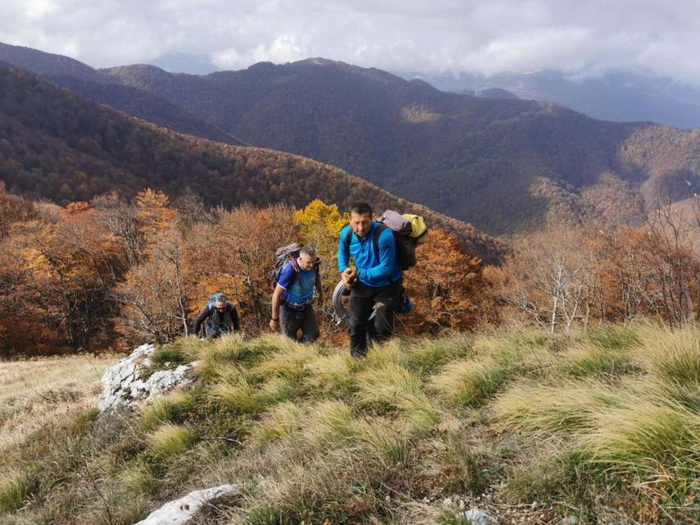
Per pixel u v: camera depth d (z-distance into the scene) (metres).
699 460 1.91
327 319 23.92
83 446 4.74
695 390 2.59
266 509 2.33
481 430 2.83
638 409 2.28
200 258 34.84
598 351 3.67
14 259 39.78
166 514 2.60
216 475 3.29
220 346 5.97
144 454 4.11
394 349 4.71
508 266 28.88
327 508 2.28
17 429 6.86
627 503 1.86
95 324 42.53
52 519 3.49
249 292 33.19
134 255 46.12
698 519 1.67
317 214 39.88
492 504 2.08
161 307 32.22
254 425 4.12
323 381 4.55
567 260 21.91
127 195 109.31
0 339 34.34
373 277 4.45
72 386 9.94
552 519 1.89
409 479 2.41
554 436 2.44
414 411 3.29
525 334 4.78
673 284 4.19
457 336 5.05
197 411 4.64
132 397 5.61
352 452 2.78
